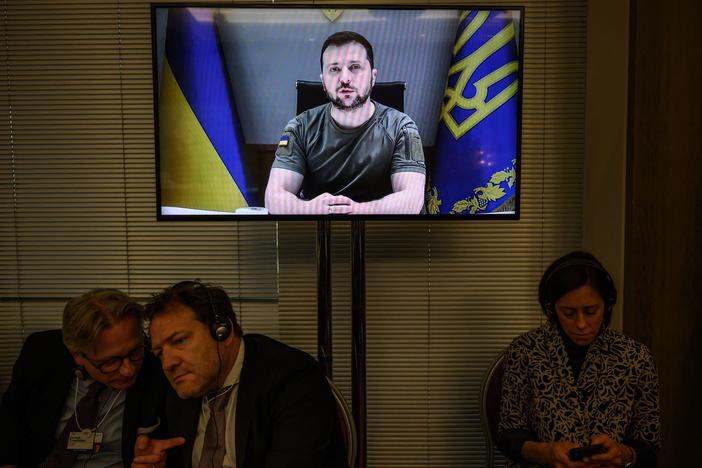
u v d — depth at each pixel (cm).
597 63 222
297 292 242
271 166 207
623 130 221
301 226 239
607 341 166
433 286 242
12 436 163
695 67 212
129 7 233
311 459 136
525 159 238
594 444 145
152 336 135
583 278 158
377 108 204
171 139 205
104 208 239
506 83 204
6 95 235
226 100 204
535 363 168
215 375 138
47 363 171
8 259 241
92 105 236
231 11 200
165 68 202
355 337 209
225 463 144
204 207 208
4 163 238
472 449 247
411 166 206
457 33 202
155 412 157
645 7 211
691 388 219
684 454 220
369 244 240
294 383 145
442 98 204
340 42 201
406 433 247
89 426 163
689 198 215
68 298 242
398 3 231
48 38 233
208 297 138
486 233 240
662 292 218
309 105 204
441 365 245
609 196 224
